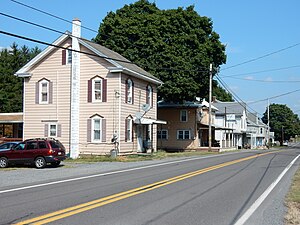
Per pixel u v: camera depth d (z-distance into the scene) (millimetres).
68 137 33781
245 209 10461
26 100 35531
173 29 44781
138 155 33062
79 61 33781
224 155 37750
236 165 25094
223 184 15547
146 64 43125
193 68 44625
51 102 34625
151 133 39312
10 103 66062
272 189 14281
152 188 14203
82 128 33594
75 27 33562
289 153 43812
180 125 53688
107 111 32969
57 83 34469
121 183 15633
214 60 47906
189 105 52656
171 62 43562
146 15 45219
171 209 10305
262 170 21688
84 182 15961
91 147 33219
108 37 44906
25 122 35469
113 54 36438
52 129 34500
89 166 24094
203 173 19781
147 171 20844
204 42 46469
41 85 35125
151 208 10391
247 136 84062
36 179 17016
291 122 131250
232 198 12211
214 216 9523
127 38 44219
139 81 36719
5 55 76812
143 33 44000
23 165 24891
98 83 33438
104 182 15961
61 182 15961
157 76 43312
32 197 12086
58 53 34562
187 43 45375
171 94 44156
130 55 43469
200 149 51875
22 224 8383
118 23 44688
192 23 45844
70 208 10258
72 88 33562
